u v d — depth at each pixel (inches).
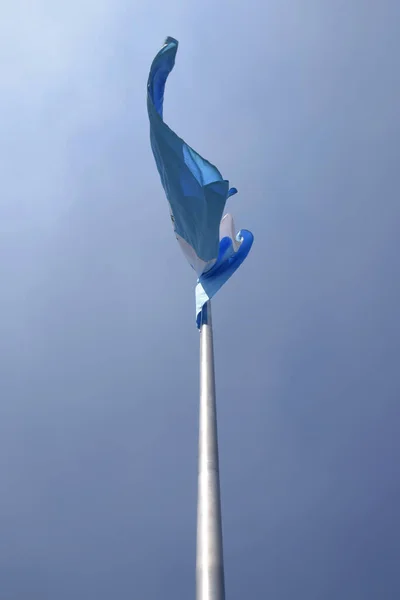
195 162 465.4
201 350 419.2
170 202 474.0
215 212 458.3
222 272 501.4
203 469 306.3
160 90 468.4
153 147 460.1
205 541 265.1
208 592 242.7
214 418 346.9
